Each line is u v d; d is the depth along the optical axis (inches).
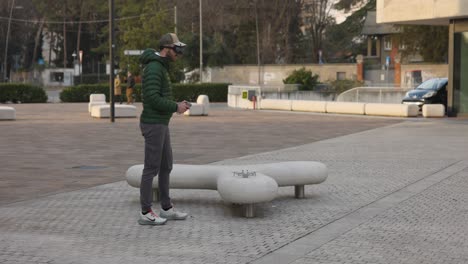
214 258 272.8
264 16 3075.8
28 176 507.2
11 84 1870.1
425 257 275.1
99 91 1959.9
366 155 636.7
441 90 1289.4
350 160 598.9
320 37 3284.9
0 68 3688.5
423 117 1200.2
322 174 407.2
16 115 1288.1
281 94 1745.8
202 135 862.5
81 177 503.8
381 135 859.4
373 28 3250.5
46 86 3366.1
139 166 400.2
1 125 1027.3
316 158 614.5
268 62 3125.0
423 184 463.5
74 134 872.3
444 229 326.6
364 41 3619.6
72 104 1791.3
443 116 1188.5
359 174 512.7
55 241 301.1
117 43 3149.6
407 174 511.5
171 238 308.2
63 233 317.1
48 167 558.6
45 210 373.7
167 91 334.0
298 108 1457.9
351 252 282.7
